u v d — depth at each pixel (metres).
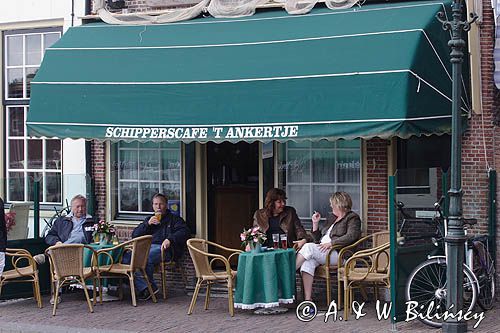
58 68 14.38
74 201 15.15
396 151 14.32
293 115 12.79
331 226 13.89
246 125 13.04
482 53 13.90
